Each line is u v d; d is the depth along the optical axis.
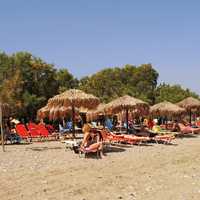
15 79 40.62
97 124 38.62
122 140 23.89
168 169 15.26
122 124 37.00
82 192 11.16
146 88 69.19
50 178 13.12
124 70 70.19
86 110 25.88
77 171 14.55
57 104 22.22
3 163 16.28
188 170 15.03
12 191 11.23
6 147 22.59
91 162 16.81
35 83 44.78
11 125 34.12
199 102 38.78
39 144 24.30
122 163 16.69
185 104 38.28
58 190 11.38
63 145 23.62
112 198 10.50
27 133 25.55
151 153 20.27
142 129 28.98
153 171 14.77
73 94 22.17
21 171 14.41
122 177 13.46
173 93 65.19
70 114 26.62
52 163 16.39
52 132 29.39
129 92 58.97
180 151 21.33
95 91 62.47
